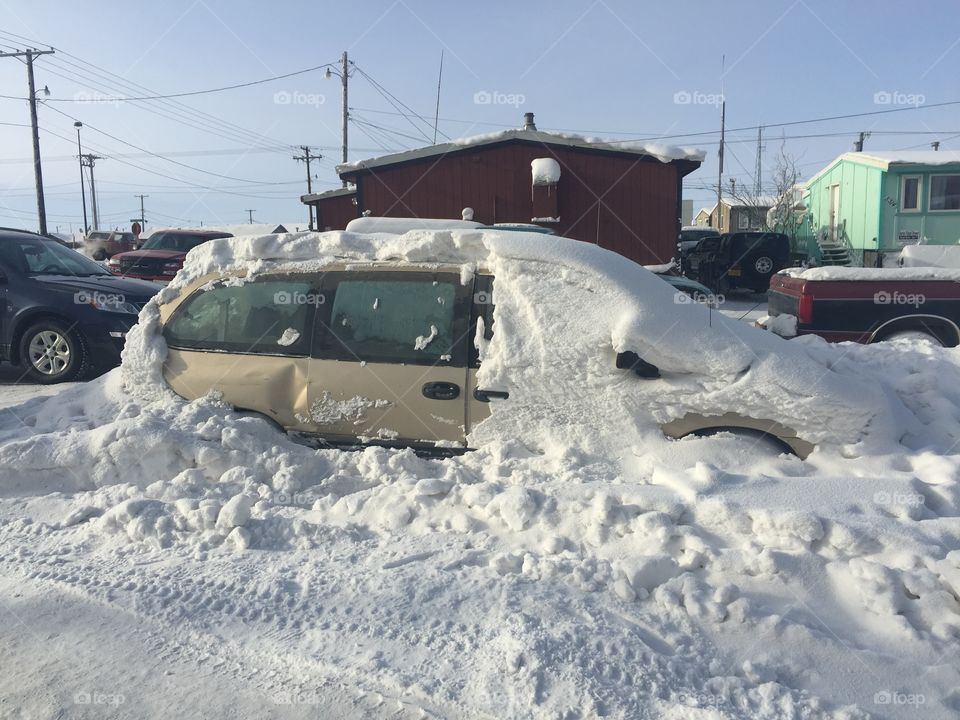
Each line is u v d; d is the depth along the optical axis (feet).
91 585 11.44
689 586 10.62
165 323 17.54
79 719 8.76
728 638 9.99
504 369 14.92
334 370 15.94
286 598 10.94
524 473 13.97
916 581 10.34
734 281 73.77
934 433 15.93
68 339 28.30
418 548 12.22
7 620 10.69
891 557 10.86
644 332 14.23
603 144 64.28
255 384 16.49
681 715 8.54
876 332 28.48
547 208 64.18
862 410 14.02
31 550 12.78
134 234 96.58
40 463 15.43
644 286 15.17
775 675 9.37
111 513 13.37
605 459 14.38
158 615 10.69
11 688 9.31
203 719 8.71
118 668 9.64
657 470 13.51
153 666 9.68
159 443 15.15
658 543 11.53
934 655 9.59
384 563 11.75
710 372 14.33
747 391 14.11
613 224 65.67
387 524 13.17
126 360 17.48
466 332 15.37
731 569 10.98
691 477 12.82
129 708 8.93
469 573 11.34
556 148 65.51
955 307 27.96
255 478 14.76
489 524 12.85
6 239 30.35
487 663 9.37
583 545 11.98
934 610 10.15
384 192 67.21
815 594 10.64
